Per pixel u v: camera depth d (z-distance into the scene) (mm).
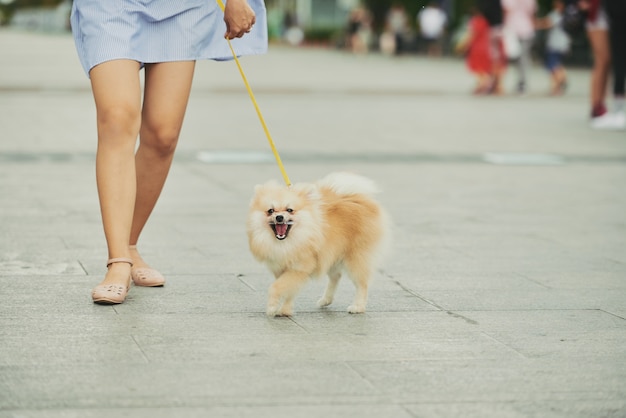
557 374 5039
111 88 6414
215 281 7020
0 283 6836
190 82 6715
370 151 14852
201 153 14281
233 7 6547
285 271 6062
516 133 17703
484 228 9328
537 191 11602
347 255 6199
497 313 6289
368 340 5605
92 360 5109
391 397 4633
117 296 6273
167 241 8414
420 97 25484
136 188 6902
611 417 4438
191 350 5324
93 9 6438
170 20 6559
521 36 26625
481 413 4449
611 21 18344
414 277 7285
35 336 5539
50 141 15008
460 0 53531
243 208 10062
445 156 14477
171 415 4332
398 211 10148
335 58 48938
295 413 4391
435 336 5719
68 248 8031
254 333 5703
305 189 6039
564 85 27219
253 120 19016
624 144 16375
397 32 53719
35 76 28109
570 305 6523
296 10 77438
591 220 9859
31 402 4461
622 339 5727
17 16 103438
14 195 10484
